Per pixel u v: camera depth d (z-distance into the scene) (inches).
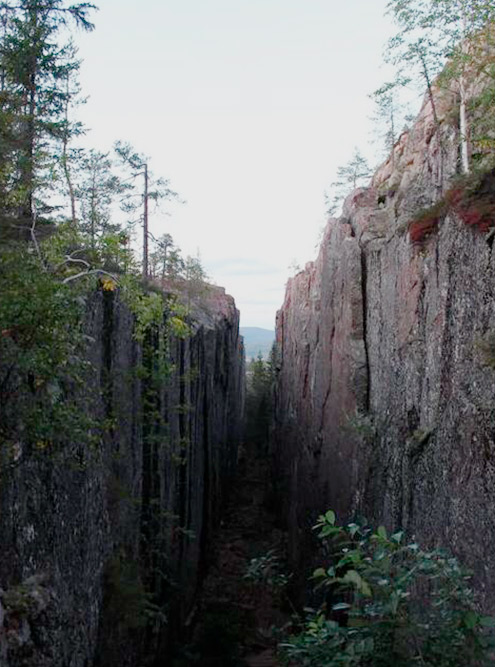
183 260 2306.8
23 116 689.0
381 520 781.3
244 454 2829.7
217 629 966.4
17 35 743.1
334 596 879.1
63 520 470.0
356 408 946.7
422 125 975.6
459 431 537.6
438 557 282.4
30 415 370.9
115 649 606.2
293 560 1307.8
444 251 622.8
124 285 576.4
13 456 370.3
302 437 1453.0
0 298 325.7
